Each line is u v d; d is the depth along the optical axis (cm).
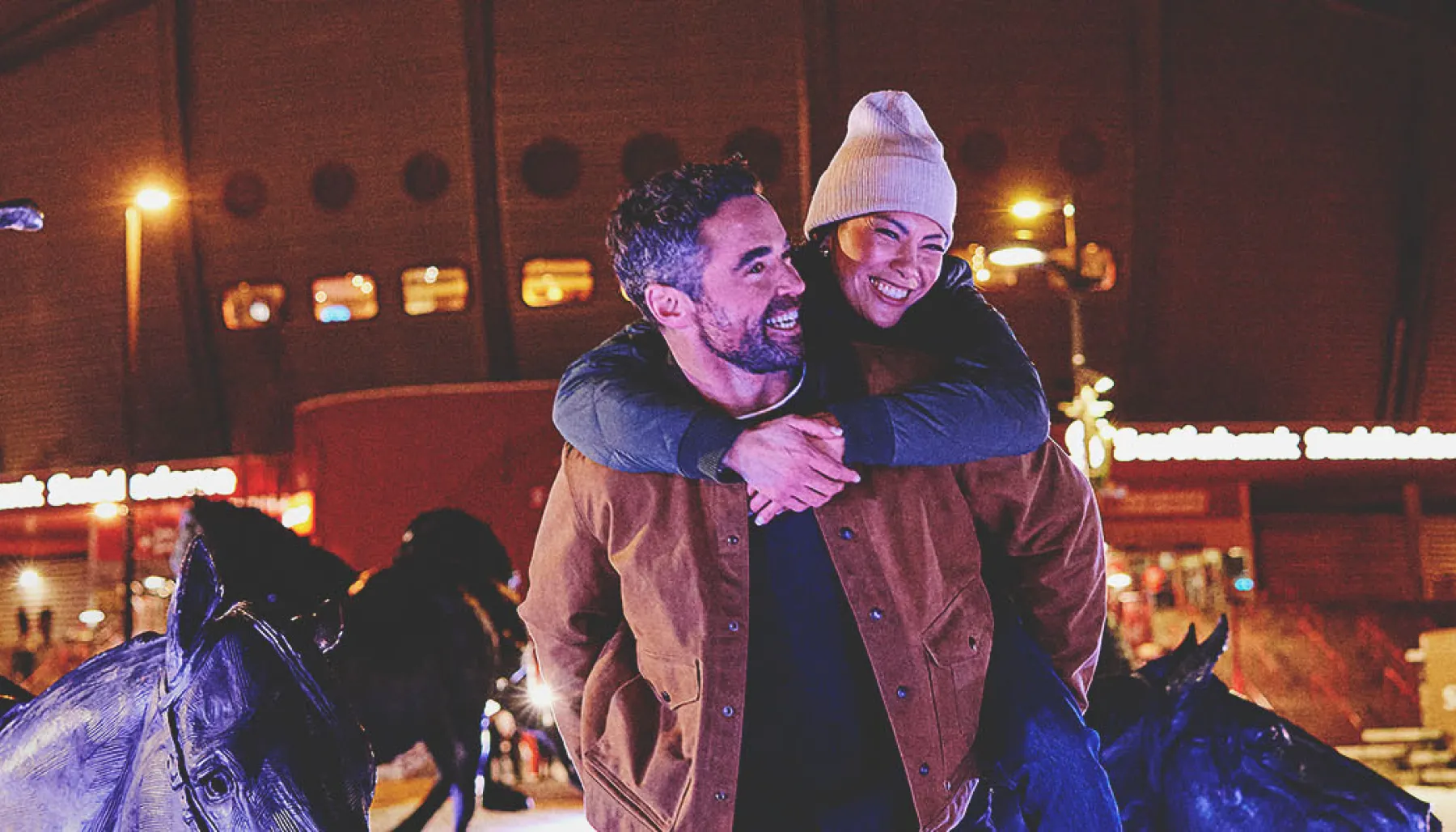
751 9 4472
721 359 322
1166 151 4581
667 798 320
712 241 311
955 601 321
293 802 275
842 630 320
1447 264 4722
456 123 4550
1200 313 4631
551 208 4528
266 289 4716
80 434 4953
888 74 4494
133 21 4781
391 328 4609
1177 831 452
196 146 4753
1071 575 341
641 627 326
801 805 320
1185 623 3597
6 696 392
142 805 285
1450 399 4788
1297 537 3900
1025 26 4525
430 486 3384
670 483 322
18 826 299
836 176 356
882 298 354
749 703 321
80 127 4853
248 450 4734
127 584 3056
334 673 298
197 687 282
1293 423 3841
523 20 4519
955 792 318
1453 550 3972
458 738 974
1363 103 4709
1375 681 2994
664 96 4494
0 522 4059
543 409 3384
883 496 318
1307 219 4681
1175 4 4572
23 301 4988
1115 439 3759
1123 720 446
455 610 979
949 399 314
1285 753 454
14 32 4862
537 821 1639
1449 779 2384
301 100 4666
